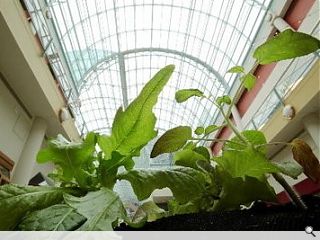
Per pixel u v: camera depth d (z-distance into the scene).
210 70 12.42
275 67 7.73
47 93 7.00
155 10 11.18
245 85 0.78
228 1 9.73
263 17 8.50
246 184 0.60
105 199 0.43
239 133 0.70
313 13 6.12
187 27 11.62
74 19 9.61
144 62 13.15
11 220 0.43
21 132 6.94
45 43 6.86
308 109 6.10
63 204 0.44
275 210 0.53
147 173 0.55
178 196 0.53
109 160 0.56
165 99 14.84
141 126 0.56
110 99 14.20
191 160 0.74
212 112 12.56
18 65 5.90
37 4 6.48
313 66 5.73
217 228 0.46
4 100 6.19
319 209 0.48
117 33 11.75
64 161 0.55
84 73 11.82
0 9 4.80
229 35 10.65
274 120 7.12
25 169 6.66
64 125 8.17
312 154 0.59
